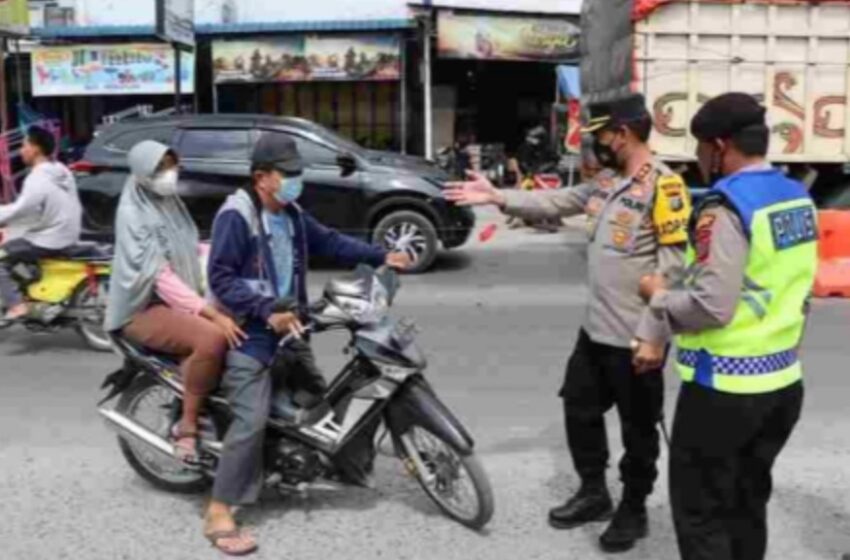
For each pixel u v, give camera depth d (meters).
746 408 3.14
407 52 18.69
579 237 14.52
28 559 4.08
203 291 4.62
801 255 3.14
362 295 4.17
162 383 4.45
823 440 5.52
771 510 4.52
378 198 11.53
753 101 3.12
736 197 3.04
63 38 19.03
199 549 4.17
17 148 17.25
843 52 11.20
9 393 6.64
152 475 4.80
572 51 18.55
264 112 19.77
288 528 4.37
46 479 4.96
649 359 3.33
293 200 4.26
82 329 7.88
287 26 18.19
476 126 19.97
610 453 5.12
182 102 19.22
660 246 3.90
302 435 4.28
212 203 11.66
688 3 10.93
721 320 3.04
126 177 11.72
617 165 4.03
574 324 8.80
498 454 5.32
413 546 4.18
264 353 4.18
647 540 4.23
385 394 4.20
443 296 10.20
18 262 7.64
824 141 11.34
